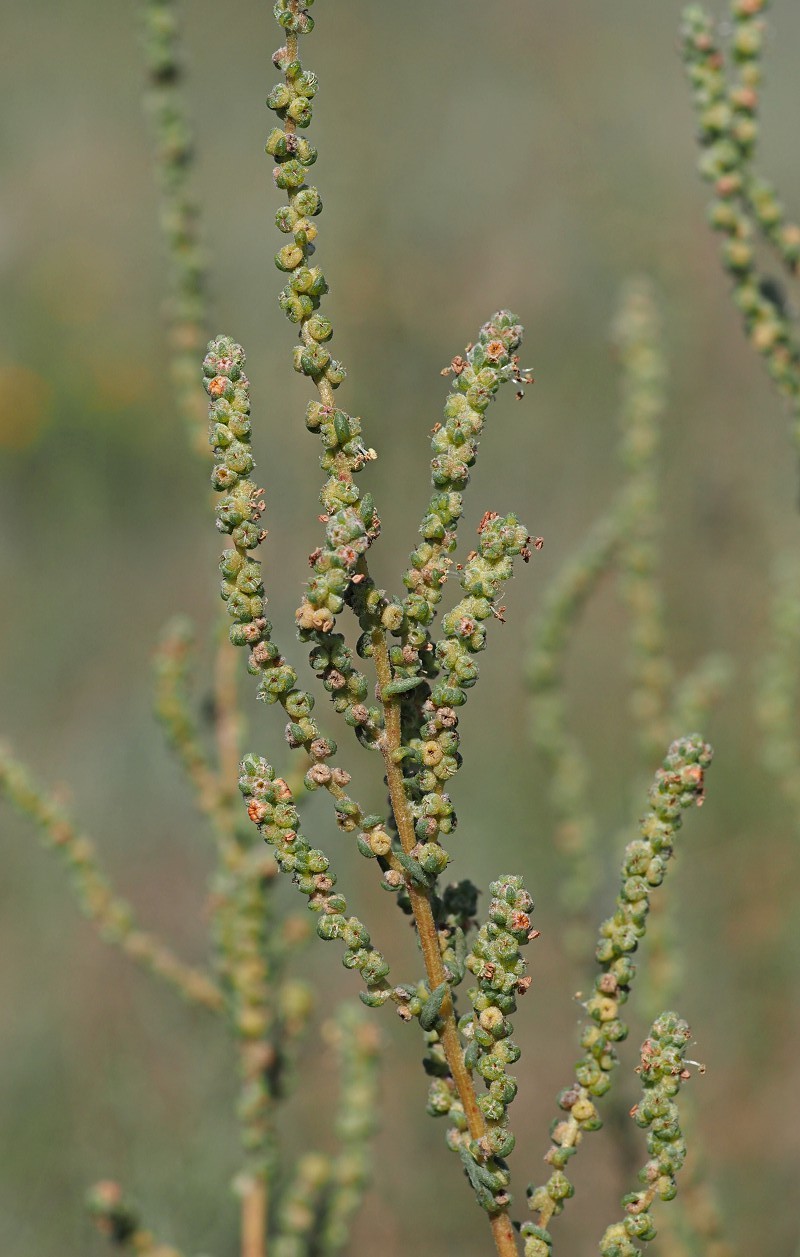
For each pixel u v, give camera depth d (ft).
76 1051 19.90
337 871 21.74
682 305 28.48
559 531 28.66
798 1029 20.79
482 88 41.98
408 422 28.68
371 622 6.37
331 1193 12.37
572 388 31.01
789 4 45.55
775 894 21.74
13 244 38.91
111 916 12.07
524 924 6.34
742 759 22.90
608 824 23.58
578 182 35.73
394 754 6.42
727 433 26.18
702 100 11.16
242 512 6.27
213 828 12.10
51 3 47.93
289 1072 11.87
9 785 12.00
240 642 6.37
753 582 24.25
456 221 34.55
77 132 42.22
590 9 48.29
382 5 45.73
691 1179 12.76
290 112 6.23
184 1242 16.49
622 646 26.00
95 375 35.65
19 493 32.91
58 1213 17.69
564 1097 6.82
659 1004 13.05
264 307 33.14
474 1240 19.36
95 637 29.99
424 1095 20.26
